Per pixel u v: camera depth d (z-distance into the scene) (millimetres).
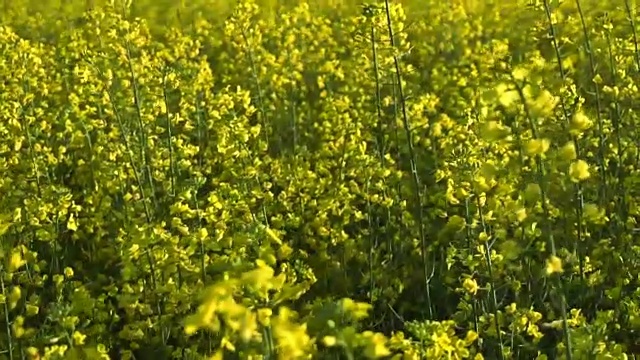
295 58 16172
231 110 11984
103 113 13633
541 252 9414
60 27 22312
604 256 9344
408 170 12141
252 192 9320
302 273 8305
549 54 16469
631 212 9508
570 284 8922
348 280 10117
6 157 12094
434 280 10125
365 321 9594
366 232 10242
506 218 8484
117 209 11500
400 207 10539
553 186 7590
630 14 11609
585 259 8938
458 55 18812
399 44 9688
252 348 5055
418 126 11688
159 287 8031
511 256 7941
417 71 16891
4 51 13289
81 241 11258
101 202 10820
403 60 18000
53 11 24266
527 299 9172
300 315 8930
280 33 17281
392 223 10570
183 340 8469
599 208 9805
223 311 4613
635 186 10180
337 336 4961
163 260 8047
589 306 8992
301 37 17750
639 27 12266
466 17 20422
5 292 8273
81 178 12289
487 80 12188
